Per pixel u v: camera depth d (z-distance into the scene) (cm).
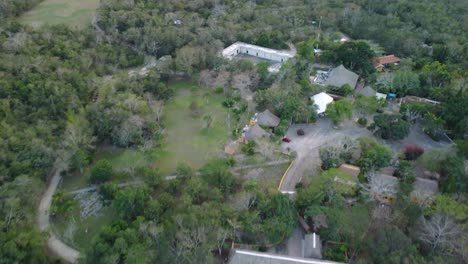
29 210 7125
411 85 10762
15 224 6638
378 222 6656
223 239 6412
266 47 13100
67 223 7162
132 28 12694
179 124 9806
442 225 6269
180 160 8606
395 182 7394
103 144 9119
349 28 14300
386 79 10919
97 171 7750
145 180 7700
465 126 8800
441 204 6588
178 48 12381
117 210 6969
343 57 11931
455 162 7450
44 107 9156
